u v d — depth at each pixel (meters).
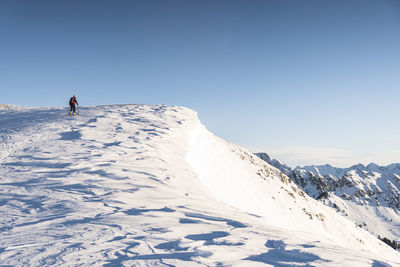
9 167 12.70
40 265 4.11
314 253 4.98
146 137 19.81
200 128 31.02
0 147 16.50
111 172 12.18
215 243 5.38
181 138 22.27
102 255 4.51
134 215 7.25
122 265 4.09
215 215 8.32
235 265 4.21
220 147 37.75
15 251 4.69
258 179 37.66
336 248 5.68
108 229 5.98
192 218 7.52
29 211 7.45
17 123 27.52
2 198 8.73
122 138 18.97
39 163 13.28
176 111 33.50
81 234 5.62
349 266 4.38
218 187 21.73
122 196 9.20
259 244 5.53
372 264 4.63
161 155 16.52
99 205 8.08
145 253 4.63
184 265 4.14
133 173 12.46
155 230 6.01
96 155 14.78
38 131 21.06
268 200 32.16
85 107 39.84
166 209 8.30
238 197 24.34
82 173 11.80
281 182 46.50
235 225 7.18
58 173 11.73
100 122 24.42
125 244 5.06
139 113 30.19
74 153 15.03
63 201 8.42
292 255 4.89
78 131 20.48
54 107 43.38
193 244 5.17
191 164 18.42
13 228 6.05
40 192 9.37
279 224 27.41
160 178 12.50
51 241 5.20
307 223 36.06
